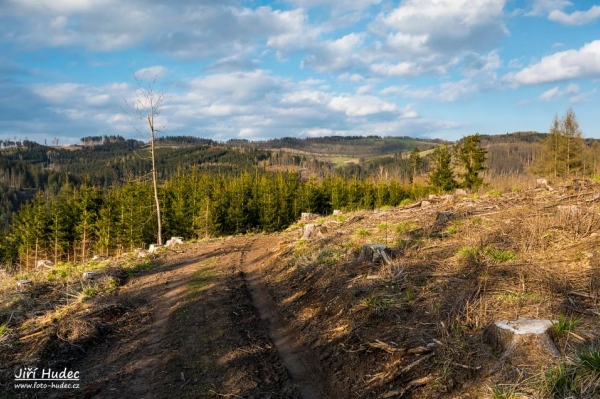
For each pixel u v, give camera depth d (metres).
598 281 5.79
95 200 45.28
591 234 7.82
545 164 36.91
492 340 4.80
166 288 11.16
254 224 49.38
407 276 7.79
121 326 8.43
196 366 6.46
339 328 7.12
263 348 7.21
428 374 4.86
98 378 6.24
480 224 10.39
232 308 9.21
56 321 8.38
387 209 17.06
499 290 6.11
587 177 14.80
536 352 4.30
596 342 4.28
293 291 10.13
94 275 12.32
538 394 3.70
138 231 41.09
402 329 6.04
